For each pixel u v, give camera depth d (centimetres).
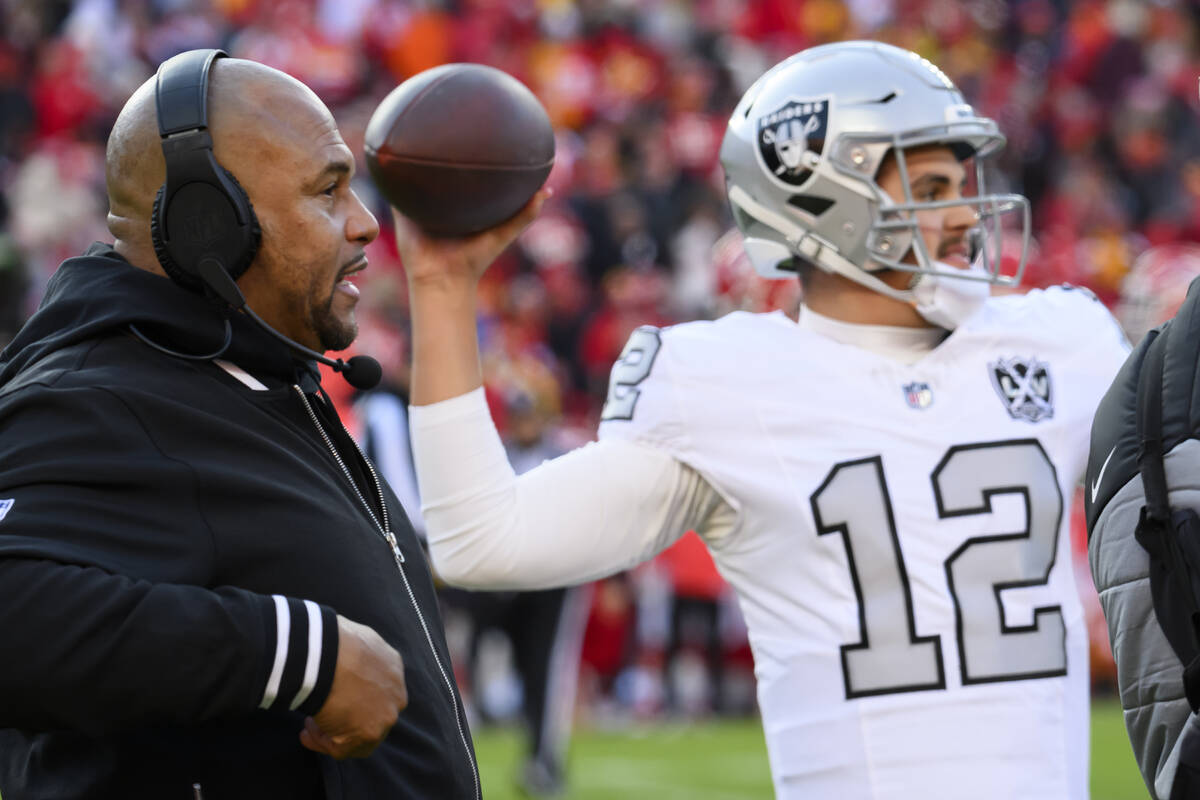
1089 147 4128
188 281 585
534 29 3931
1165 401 579
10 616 490
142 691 492
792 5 4288
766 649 711
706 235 3472
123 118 604
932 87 726
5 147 3095
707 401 711
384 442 1694
